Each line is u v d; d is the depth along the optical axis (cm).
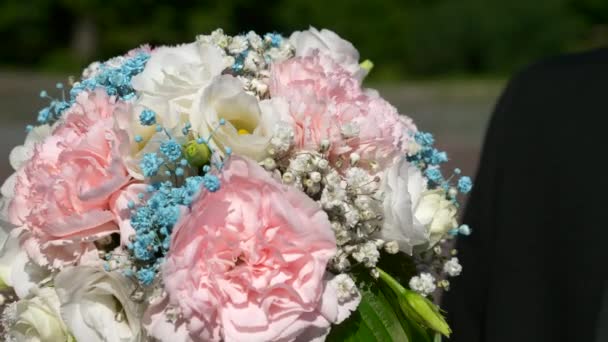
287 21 680
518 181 87
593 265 83
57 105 60
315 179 54
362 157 57
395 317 57
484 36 618
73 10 693
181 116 55
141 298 54
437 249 59
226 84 54
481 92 507
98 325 55
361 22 659
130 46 703
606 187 83
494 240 88
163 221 52
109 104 56
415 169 58
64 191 54
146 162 53
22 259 57
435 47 625
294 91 56
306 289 53
